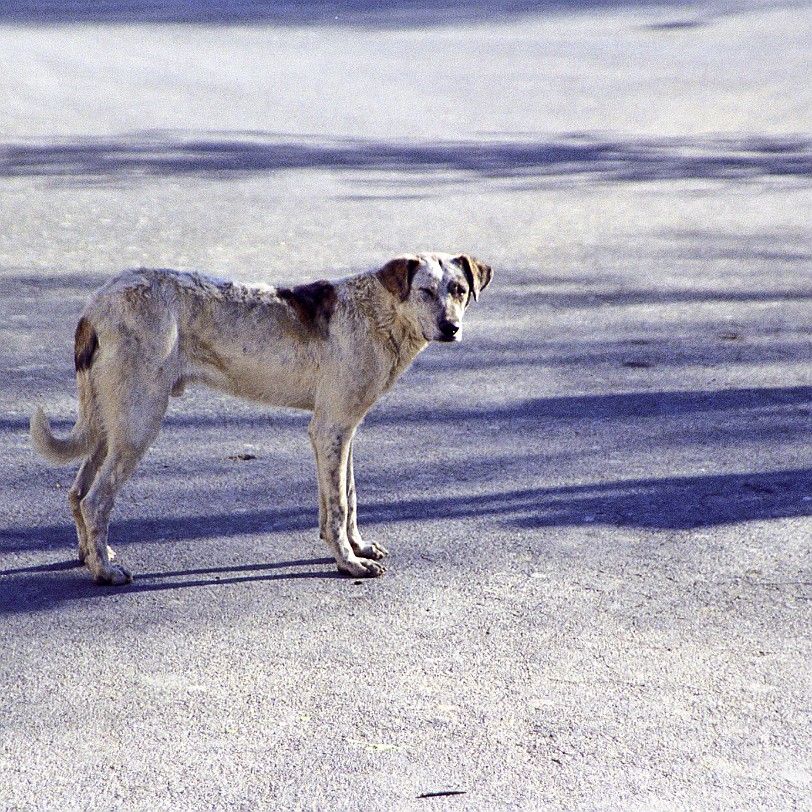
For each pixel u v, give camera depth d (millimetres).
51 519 9148
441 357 13695
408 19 55719
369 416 11727
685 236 20172
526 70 41875
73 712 6438
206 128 31531
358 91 38188
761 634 7387
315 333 8594
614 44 46875
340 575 8273
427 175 25562
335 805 5672
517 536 8906
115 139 29672
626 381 12812
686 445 10891
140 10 60125
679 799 5742
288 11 59125
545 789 5812
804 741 6238
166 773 5898
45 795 5715
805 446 10844
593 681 6812
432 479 10086
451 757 6066
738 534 8906
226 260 17750
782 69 39781
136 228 19953
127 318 8031
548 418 11656
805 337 14445
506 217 21453
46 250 18297
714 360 13547
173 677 6816
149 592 7953
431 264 8641
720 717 6457
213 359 8492
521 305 15922
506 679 6836
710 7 55312
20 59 44062
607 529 9016
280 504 9531
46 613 7613
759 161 27516
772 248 19328
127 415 8055
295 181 24594
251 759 6023
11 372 12656
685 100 36000
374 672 6898
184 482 9945
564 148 29297
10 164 26047
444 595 7930
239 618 7582
